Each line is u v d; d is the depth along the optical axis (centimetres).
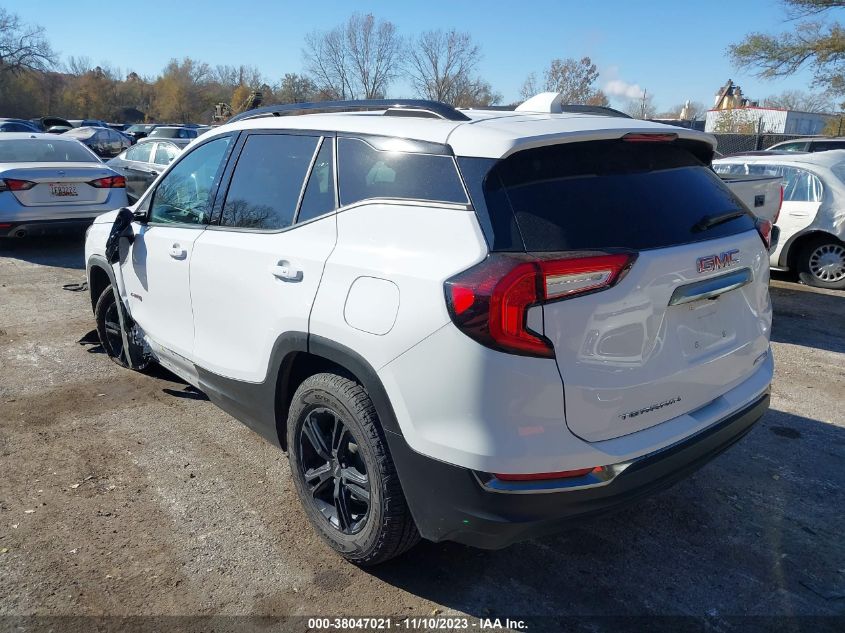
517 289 229
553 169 261
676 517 350
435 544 327
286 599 288
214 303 362
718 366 285
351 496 303
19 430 435
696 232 275
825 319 714
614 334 244
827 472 396
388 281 262
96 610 279
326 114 343
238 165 371
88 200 963
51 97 7450
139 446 418
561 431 238
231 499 362
